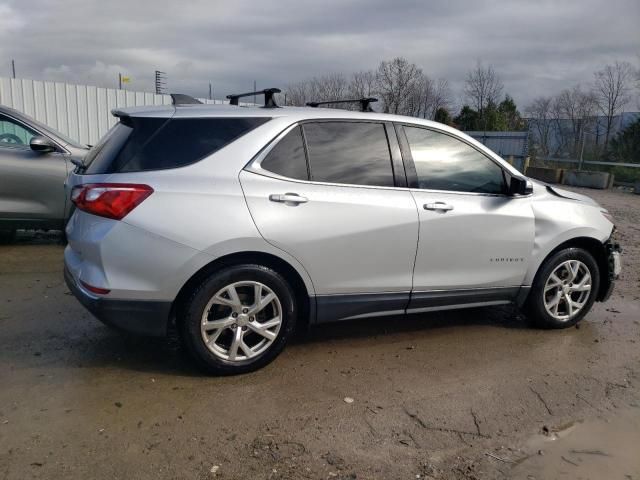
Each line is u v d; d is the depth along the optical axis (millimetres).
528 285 4777
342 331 4766
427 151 4379
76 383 3627
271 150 3811
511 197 4637
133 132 3682
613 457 3088
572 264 4930
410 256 4191
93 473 2738
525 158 26828
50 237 8047
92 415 3252
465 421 3381
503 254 4578
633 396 3797
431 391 3740
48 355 4023
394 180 4184
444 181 4398
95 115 13297
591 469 2971
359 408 3473
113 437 3043
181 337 3684
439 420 3377
